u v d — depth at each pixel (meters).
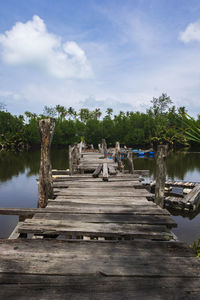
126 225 3.23
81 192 5.38
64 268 2.07
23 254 2.33
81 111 80.69
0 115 58.31
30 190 11.41
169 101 69.31
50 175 4.72
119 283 1.88
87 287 1.82
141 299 1.69
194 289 1.82
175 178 15.26
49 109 69.69
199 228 6.57
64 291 1.77
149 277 1.97
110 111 82.56
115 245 2.57
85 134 63.53
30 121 62.38
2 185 12.56
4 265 2.11
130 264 2.16
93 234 2.95
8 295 1.72
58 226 3.14
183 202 8.25
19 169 18.67
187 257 2.31
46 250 2.42
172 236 2.88
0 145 57.41
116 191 5.54
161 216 3.64
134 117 68.50
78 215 3.65
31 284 1.85
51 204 4.29
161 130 57.84
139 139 60.66
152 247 2.52
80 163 11.76
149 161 26.00
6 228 6.28
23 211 3.84
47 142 4.59
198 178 15.27
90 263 2.17
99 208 4.04
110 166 9.95
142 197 4.95
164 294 1.75
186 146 62.19
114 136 62.03
